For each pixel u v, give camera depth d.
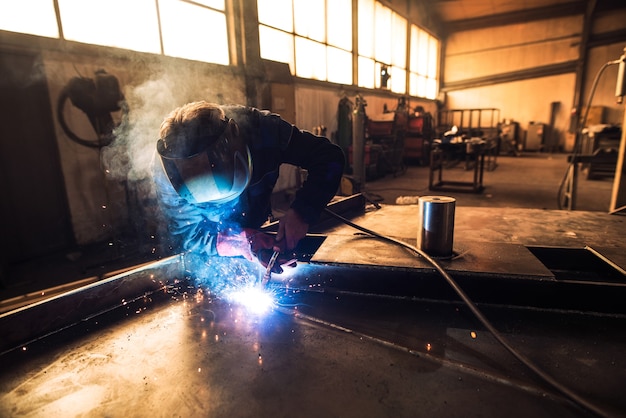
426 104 11.41
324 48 6.61
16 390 0.65
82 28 3.19
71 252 3.17
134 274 0.98
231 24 4.54
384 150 7.23
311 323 0.83
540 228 1.29
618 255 1.00
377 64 8.45
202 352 0.74
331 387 0.62
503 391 0.60
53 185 3.10
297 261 0.98
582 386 0.61
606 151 5.85
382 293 0.94
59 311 0.84
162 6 3.82
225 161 0.72
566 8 9.96
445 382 0.63
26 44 2.80
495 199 4.91
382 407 0.57
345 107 6.48
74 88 2.89
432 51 11.38
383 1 8.22
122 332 0.83
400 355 0.71
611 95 10.12
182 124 0.71
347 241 1.11
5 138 2.82
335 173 1.01
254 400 0.60
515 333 0.76
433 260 0.89
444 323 0.81
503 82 11.33
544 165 8.29
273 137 0.98
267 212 1.22
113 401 0.62
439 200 0.93
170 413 0.58
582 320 0.80
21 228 2.96
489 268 0.86
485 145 5.64
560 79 10.60
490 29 11.22
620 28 9.69
